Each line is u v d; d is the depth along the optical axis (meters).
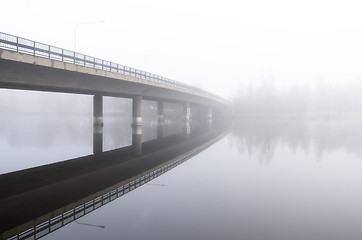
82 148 31.86
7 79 27.30
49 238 8.73
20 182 16.52
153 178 17.00
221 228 9.40
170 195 13.44
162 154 27.56
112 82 43.88
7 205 12.23
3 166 21.59
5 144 34.09
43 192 14.28
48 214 11.09
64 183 16.17
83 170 19.95
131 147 32.97
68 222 10.03
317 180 16.44
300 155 25.69
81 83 38.34
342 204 12.05
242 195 13.41
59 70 31.52
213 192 13.96
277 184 15.52
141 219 10.30
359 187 14.84
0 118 106.38
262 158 24.19
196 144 35.59
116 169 20.25
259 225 9.66
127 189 13.99
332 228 9.45
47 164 22.36
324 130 56.09
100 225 9.74
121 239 8.56
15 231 9.44
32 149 30.73
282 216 10.57
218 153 27.14
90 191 14.41
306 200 12.59
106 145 34.59
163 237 8.66
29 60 25.56
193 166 20.84
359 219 10.28
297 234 8.93
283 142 35.62
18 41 24.44
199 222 9.93
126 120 96.38
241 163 21.97
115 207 11.69
